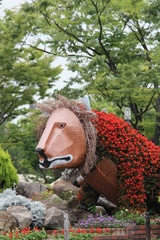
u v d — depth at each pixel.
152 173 12.77
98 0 19.08
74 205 13.16
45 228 11.35
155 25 20.61
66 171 12.66
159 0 19.06
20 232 10.74
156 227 11.50
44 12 20.25
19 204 11.67
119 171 12.42
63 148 11.59
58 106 12.14
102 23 20.00
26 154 28.44
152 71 17.55
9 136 24.80
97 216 12.41
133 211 12.12
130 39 20.89
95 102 23.20
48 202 13.16
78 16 20.30
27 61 23.31
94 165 12.19
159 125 20.75
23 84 23.30
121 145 12.37
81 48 20.72
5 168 16.22
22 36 21.16
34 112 24.56
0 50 22.03
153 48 18.66
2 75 22.81
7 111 23.94
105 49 20.20
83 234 10.73
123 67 18.09
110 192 12.84
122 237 10.91
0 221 10.72
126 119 16.22
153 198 12.95
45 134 11.65
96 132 11.99
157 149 13.08
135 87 17.89
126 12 19.84
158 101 20.89
